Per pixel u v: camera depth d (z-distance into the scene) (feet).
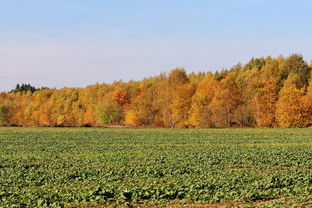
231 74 422.00
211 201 57.62
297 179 73.92
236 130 254.27
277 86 322.96
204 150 134.10
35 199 59.98
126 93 465.47
